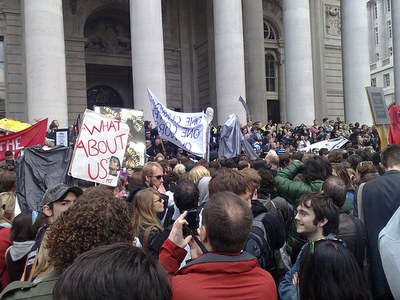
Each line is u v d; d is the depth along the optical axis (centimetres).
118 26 3556
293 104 2753
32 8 2080
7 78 2777
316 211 389
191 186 507
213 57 3186
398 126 1202
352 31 2894
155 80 2259
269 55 3650
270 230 471
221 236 283
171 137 1293
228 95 2477
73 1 3206
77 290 166
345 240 435
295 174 647
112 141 736
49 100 2059
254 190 511
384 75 8806
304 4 2783
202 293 265
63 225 277
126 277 170
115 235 279
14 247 443
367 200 457
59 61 2109
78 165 698
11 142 1182
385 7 8894
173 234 344
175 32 3541
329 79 3616
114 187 744
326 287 307
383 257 311
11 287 264
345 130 2548
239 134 1545
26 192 721
